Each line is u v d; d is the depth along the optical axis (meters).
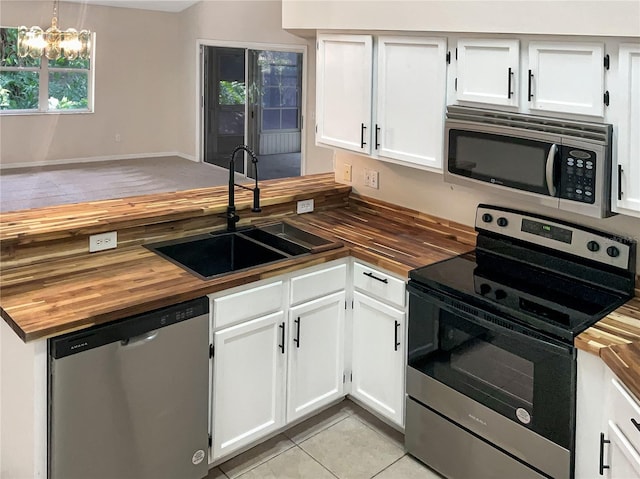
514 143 2.21
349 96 2.89
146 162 9.27
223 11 8.12
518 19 2.11
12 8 8.03
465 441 2.32
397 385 2.59
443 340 2.33
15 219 2.50
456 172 2.45
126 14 9.04
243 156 8.03
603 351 1.78
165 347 2.11
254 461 2.57
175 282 2.22
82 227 2.43
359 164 3.33
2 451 2.19
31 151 8.66
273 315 2.46
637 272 2.22
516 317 2.06
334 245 2.68
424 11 2.44
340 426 2.83
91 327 1.93
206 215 2.82
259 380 2.48
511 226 2.56
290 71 7.19
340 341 2.78
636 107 1.89
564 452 1.98
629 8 1.82
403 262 2.53
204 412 2.29
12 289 2.12
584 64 1.99
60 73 8.79
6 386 2.09
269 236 2.89
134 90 9.42
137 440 2.11
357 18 2.74
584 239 2.32
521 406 2.08
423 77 2.54
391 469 2.53
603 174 1.98
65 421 1.92
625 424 1.69
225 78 8.31
